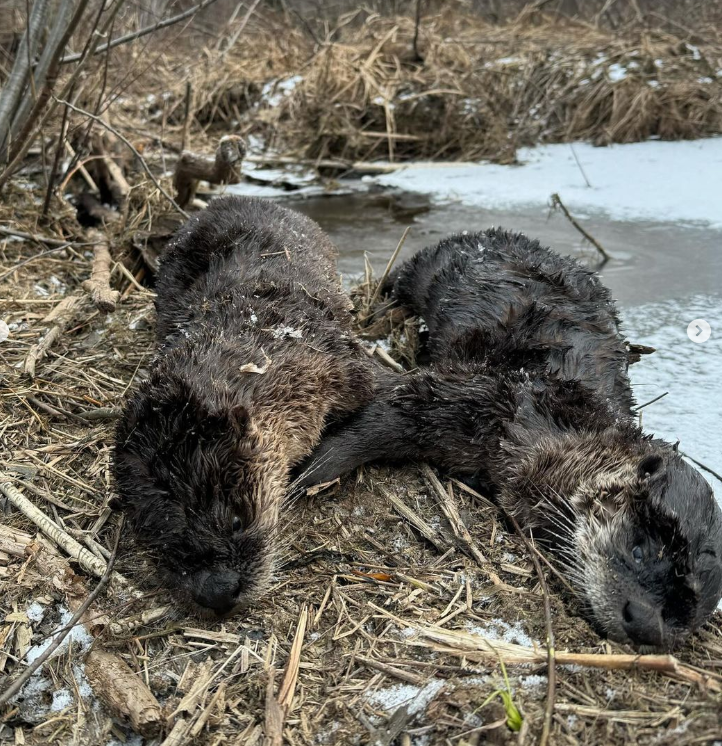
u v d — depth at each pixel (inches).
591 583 20.6
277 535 21.4
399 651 19.3
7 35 63.6
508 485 24.5
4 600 20.3
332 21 90.0
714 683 17.9
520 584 21.4
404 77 62.9
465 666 18.6
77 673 19.0
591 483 23.2
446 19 81.7
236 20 81.8
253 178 55.9
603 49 68.4
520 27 82.2
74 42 53.2
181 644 19.5
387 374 27.5
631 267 40.1
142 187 41.0
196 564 19.6
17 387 27.8
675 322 34.7
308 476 24.4
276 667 19.0
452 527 23.1
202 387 21.6
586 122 62.4
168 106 65.2
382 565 21.8
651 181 52.4
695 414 28.5
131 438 20.9
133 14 56.3
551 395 25.6
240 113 65.6
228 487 20.1
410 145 60.4
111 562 20.4
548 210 48.3
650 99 61.3
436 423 25.4
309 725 17.6
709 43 73.9
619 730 17.0
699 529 20.4
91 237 41.0
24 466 24.3
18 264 34.9
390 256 41.8
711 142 59.9
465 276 31.5
